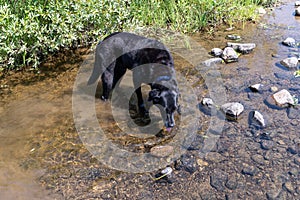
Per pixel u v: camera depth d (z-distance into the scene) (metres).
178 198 1.85
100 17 3.20
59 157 2.11
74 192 1.90
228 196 1.85
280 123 2.30
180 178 1.96
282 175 1.94
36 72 2.99
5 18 2.94
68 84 2.81
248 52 3.18
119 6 3.28
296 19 3.85
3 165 2.05
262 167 2.00
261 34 3.54
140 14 3.62
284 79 2.75
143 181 1.95
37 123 2.37
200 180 1.95
